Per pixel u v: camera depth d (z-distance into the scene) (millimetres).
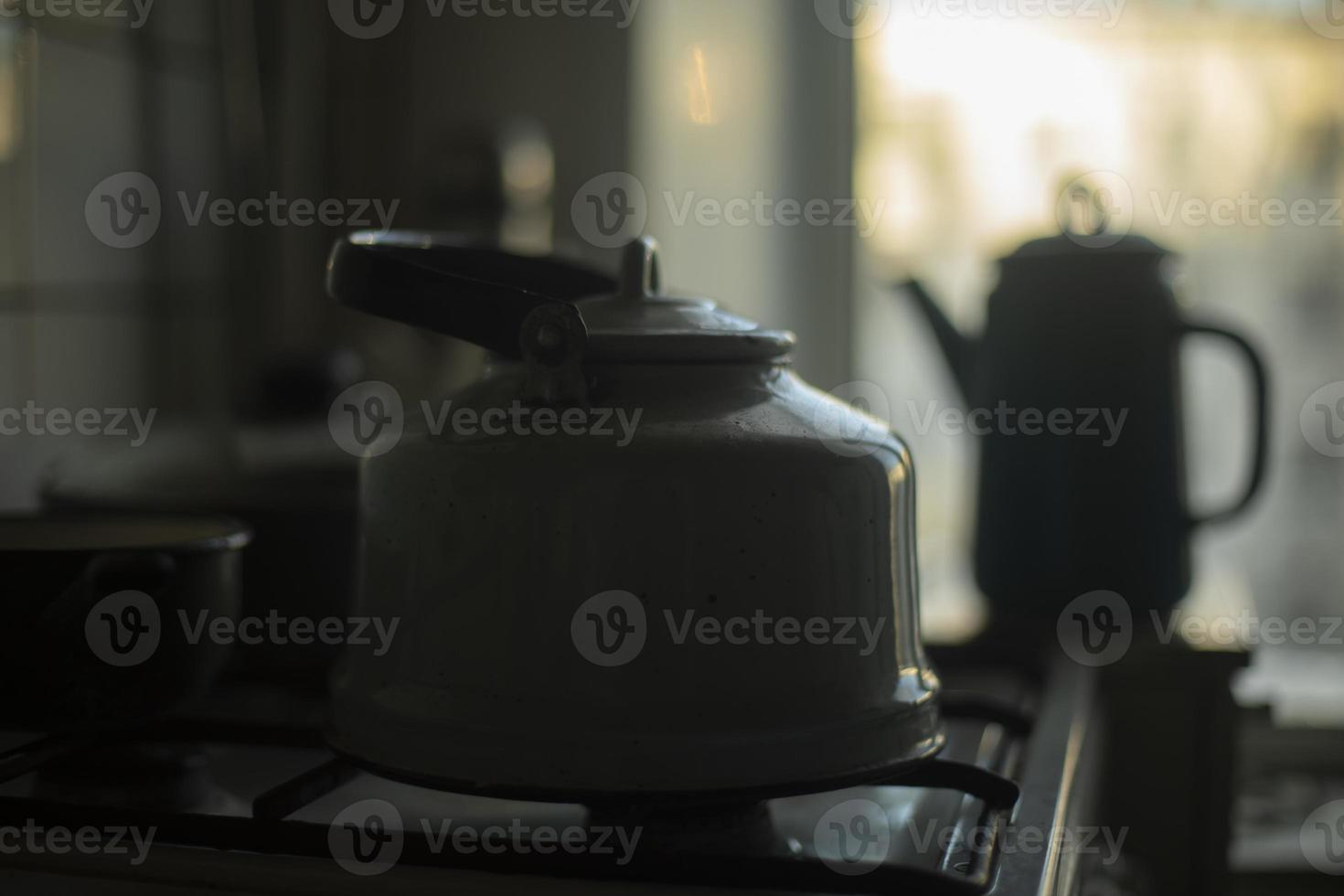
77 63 821
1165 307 860
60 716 476
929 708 472
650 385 438
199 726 549
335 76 1156
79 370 826
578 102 1258
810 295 1466
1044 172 1432
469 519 425
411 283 436
